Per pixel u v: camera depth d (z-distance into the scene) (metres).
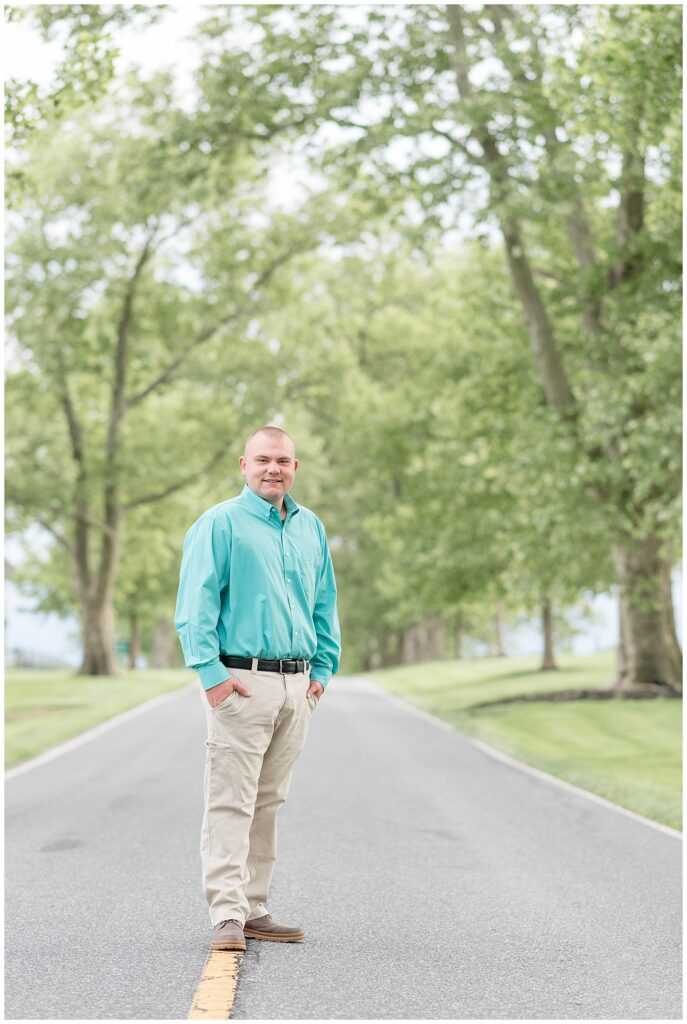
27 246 32.66
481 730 18.70
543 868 7.77
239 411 37.31
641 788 11.77
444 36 20.48
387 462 35.03
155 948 5.58
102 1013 4.52
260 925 5.78
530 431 21.52
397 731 18.95
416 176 19.83
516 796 11.40
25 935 5.84
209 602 5.61
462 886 7.16
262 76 21.42
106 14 16.58
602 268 22.44
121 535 38.88
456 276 32.34
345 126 20.83
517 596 23.81
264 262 36.91
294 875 7.45
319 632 6.12
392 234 36.75
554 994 4.88
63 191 32.84
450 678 36.72
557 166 18.19
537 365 22.89
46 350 32.59
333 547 56.19
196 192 23.27
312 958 5.41
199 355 37.44
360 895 6.88
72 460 37.69
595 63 15.71
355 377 39.75
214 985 4.92
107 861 7.89
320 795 11.23
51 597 50.91
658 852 8.41
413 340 35.16
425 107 18.95
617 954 5.55
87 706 24.19
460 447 27.91
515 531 25.61
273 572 5.73
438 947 5.66
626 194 22.42
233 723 5.62
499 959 5.45
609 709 21.17
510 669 38.47
